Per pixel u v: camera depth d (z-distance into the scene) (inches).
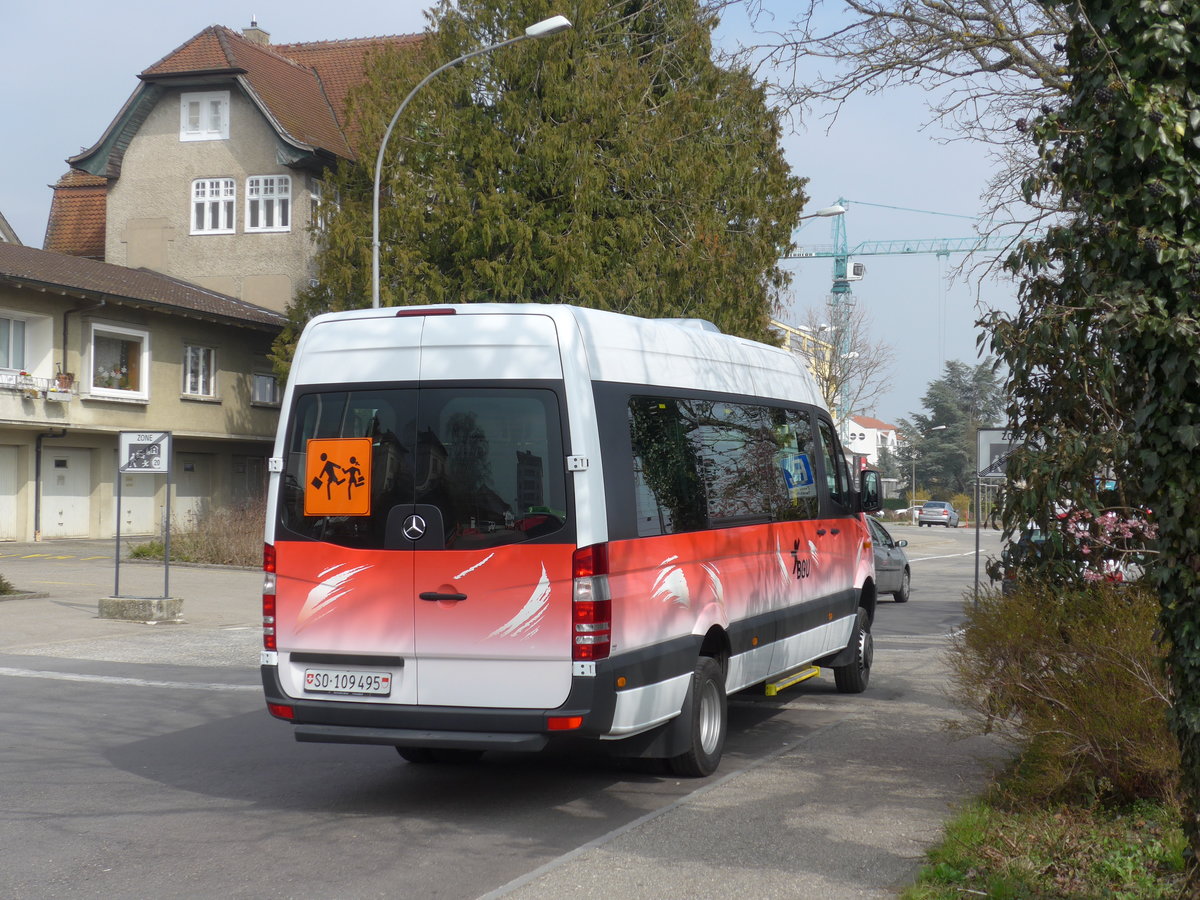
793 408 404.5
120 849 245.4
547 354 269.1
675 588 293.7
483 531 265.9
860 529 454.9
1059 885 207.5
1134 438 183.5
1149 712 241.9
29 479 1221.1
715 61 408.2
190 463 1437.0
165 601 665.0
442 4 1042.7
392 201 1038.4
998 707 272.7
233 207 1513.3
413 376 276.1
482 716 261.3
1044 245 228.2
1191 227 173.3
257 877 226.5
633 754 294.7
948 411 4530.0
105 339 1279.5
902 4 366.3
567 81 1013.2
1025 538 283.7
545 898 210.4
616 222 1002.7
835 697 439.2
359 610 272.5
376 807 280.8
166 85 1514.5
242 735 367.6
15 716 393.1
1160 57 174.2
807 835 250.1
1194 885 172.7
